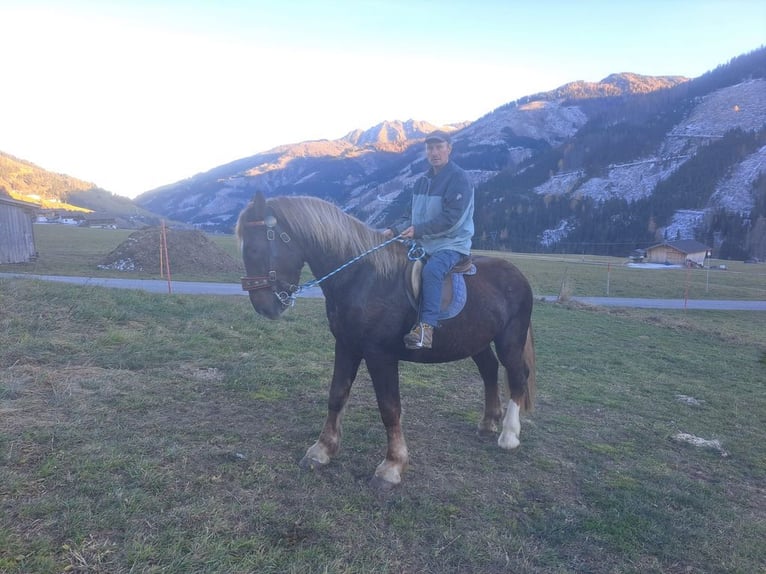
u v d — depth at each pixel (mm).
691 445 5344
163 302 9141
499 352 4738
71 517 2912
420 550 3086
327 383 6039
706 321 20406
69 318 7164
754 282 42469
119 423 4234
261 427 4559
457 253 4043
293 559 2840
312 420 4867
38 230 66062
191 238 26438
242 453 3961
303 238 3762
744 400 7559
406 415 5422
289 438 4410
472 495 3791
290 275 3770
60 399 4527
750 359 11656
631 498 3955
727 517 3850
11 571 2484
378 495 3648
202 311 8953
